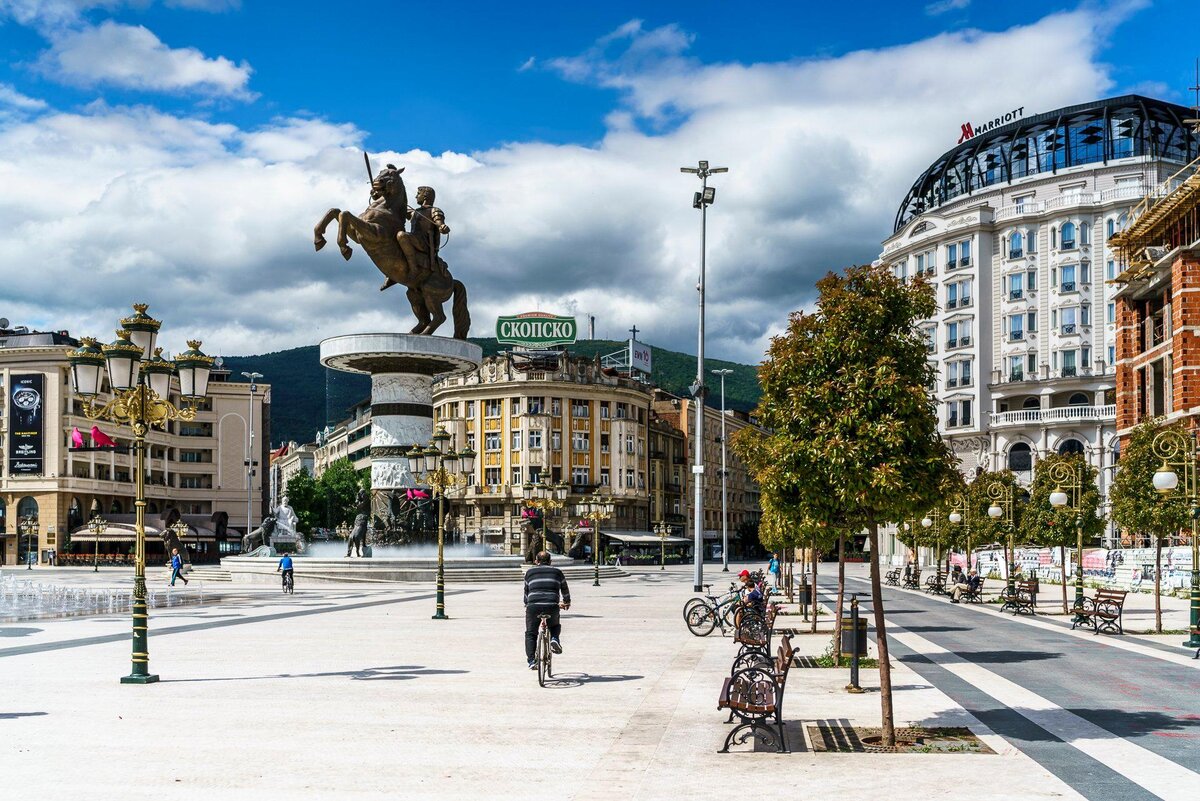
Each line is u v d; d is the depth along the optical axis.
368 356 53.38
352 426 150.12
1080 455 40.69
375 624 28.42
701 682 16.66
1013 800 9.21
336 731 12.34
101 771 10.20
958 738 12.10
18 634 25.86
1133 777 10.15
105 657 20.27
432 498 56.50
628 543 110.44
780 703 11.30
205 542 112.94
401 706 14.18
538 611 16.84
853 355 13.04
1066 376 90.56
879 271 13.62
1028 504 42.53
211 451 122.81
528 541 64.38
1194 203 55.88
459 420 112.00
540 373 109.62
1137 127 93.31
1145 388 64.31
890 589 58.81
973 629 29.09
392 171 54.41
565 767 10.45
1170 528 27.52
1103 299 89.81
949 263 99.25
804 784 9.77
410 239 53.75
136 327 17.36
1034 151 97.81
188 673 17.69
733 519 149.50
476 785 9.69
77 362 17.23
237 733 12.19
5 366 101.50
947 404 97.81
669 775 10.12
